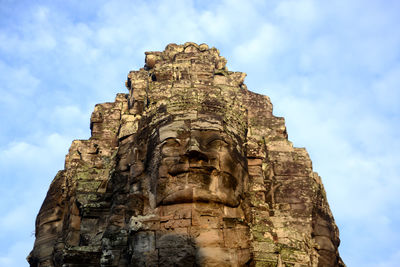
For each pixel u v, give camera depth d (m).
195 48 27.27
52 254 21.98
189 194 18.23
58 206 23.09
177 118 20.11
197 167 18.81
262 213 20.38
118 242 19.45
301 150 23.27
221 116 20.41
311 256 20.33
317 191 22.36
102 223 21.16
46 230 22.78
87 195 21.94
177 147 19.41
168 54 26.97
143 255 17.67
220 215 18.22
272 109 25.03
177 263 17.33
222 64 27.27
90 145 24.11
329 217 22.56
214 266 17.19
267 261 18.73
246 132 22.14
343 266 22.34
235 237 17.97
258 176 21.45
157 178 18.97
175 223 17.92
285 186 21.94
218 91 21.83
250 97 25.08
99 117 25.27
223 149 19.50
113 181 21.73
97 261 19.89
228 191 18.91
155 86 22.66
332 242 21.66
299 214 21.17
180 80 22.84
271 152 22.88
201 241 17.52
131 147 21.62
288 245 19.83
